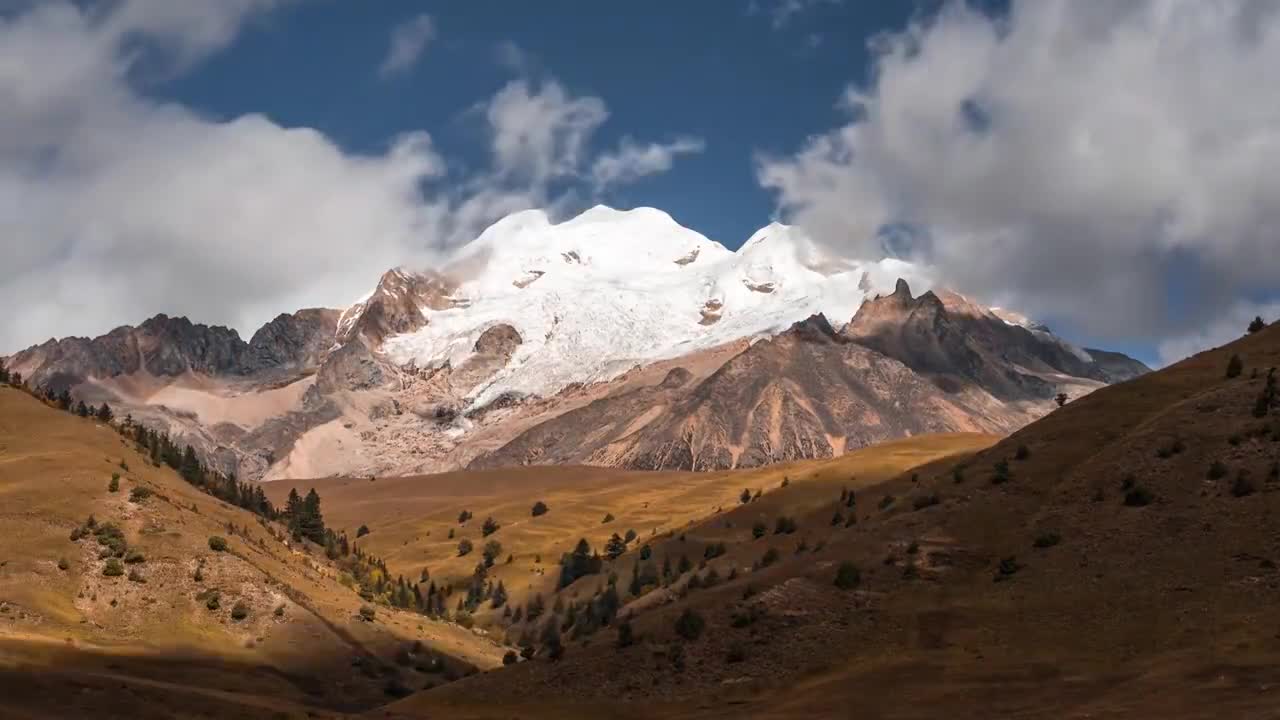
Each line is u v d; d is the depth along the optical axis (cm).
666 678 15775
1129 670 13388
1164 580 15475
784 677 15325
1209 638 13788
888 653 15400
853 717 13150
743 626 16725
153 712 14750
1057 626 15150
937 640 15500
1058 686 13262
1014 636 15162
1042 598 15962
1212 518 16538
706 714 14412
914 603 16650
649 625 17200
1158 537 16562
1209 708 11325
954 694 13550
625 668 16138
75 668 17012
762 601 17200
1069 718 11688
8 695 14312
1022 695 13150
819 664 15488
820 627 16400
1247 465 17525
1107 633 14650
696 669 15900
